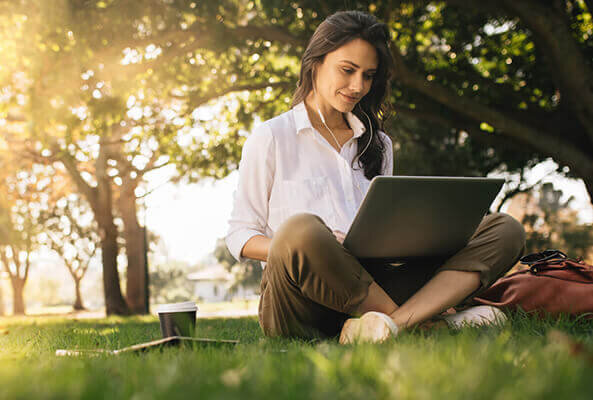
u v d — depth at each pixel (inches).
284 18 391.9
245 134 538.0
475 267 93.7
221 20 384.8
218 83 456.8
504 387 42.9
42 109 397.4
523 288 110.0
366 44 106.4
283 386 45.3
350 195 110.9
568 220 565.9
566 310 106.1
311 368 53.9
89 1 362.6
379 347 69.0
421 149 566.3
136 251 740.0
